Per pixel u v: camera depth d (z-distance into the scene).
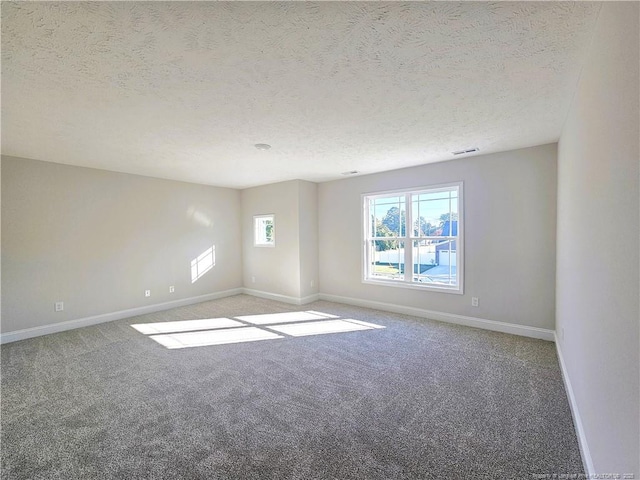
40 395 2.43
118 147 3.38
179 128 2.80
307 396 2.40
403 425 2.03
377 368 2.87
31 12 1.30
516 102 2.34
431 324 4.18
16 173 3.70
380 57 1.73
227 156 3.80
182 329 4.09
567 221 2.54
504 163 3.74
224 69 1.83
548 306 3.52
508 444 1.83
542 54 1.70
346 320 4.43
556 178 3.42
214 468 1.67
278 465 1.69
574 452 1.76
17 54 1.62
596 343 1.48
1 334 3.59
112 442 1.88
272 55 1.69
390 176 4.77
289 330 4.01
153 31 1.46
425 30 1.49
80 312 4.23
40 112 2.40
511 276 3.74
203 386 2.57
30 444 1.86
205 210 5.86
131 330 4.06
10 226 3.66
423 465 1.67
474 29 1.49
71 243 4.16
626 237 1.05
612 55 1.21
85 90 2.05
